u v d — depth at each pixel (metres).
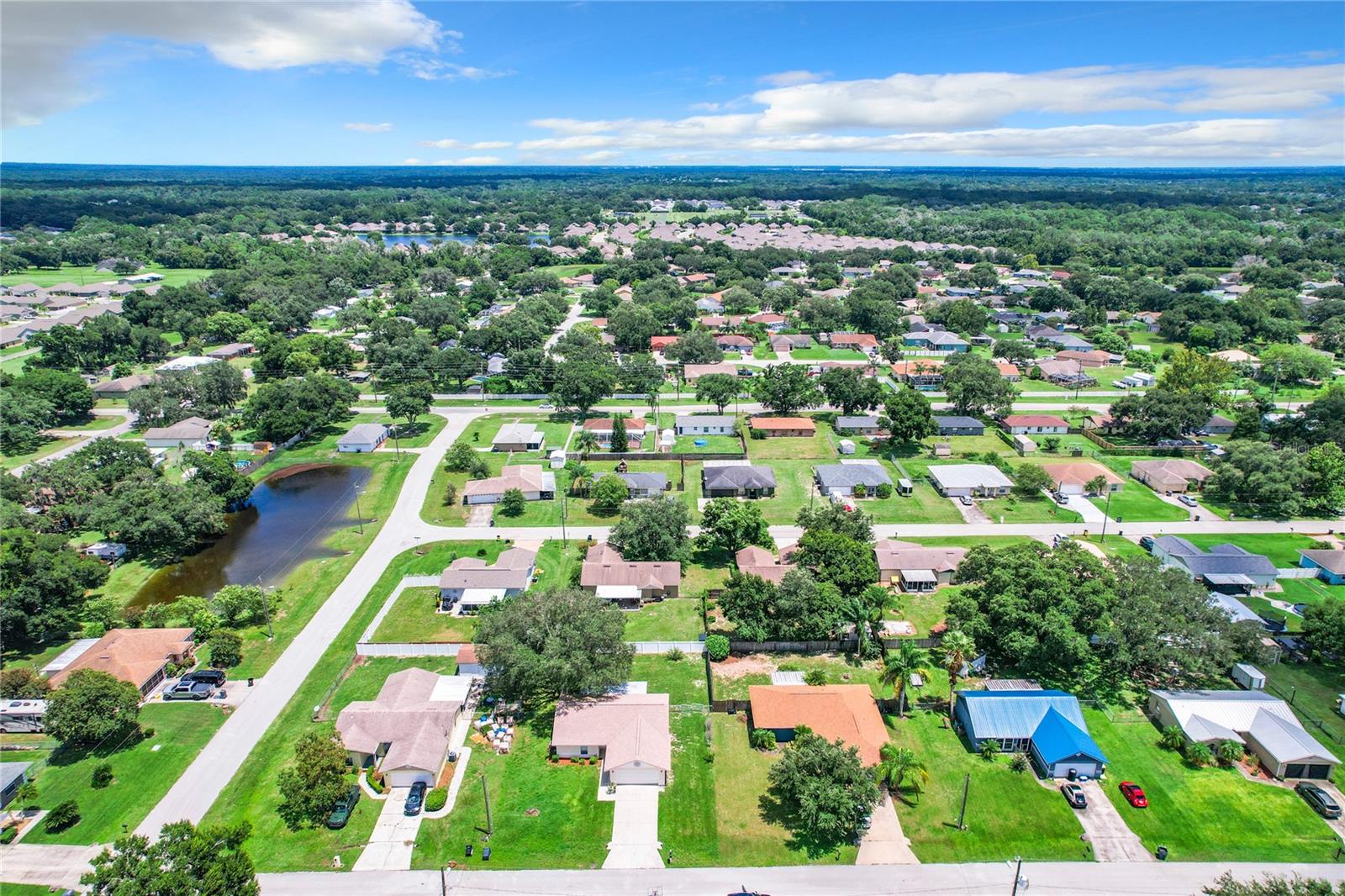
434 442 158.38
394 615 97.19
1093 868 60.84
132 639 85.75
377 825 64.69
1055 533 118.88
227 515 126.94
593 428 159.62
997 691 77.94
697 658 87.81
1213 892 54.34
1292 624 94.56
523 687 79.38
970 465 140.12
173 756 72.50
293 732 75.81
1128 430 159.25
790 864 61.22
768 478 132.88
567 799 67.44
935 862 61.38
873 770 67.50
